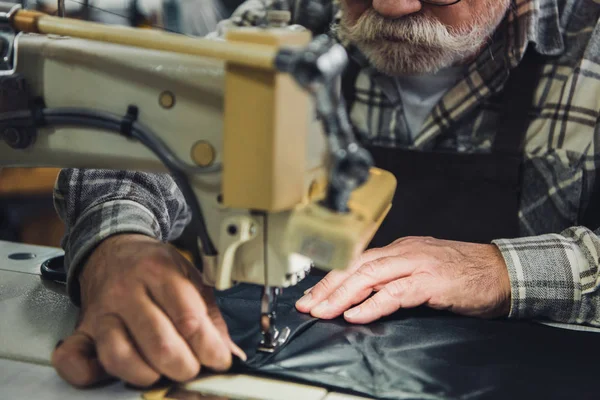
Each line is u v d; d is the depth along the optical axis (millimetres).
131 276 853
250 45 698
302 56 637
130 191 1117
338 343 947
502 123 1554
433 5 1360
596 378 890
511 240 1189
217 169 813
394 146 1697
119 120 844
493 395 831
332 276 1087
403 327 1019
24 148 898
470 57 1570
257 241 805
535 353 955
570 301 1113
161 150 832
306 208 763
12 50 833
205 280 846
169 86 825
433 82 1634
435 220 1594
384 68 1481
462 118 1617
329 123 669
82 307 945
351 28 1446
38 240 2451
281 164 729
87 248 989
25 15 796
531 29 1492
